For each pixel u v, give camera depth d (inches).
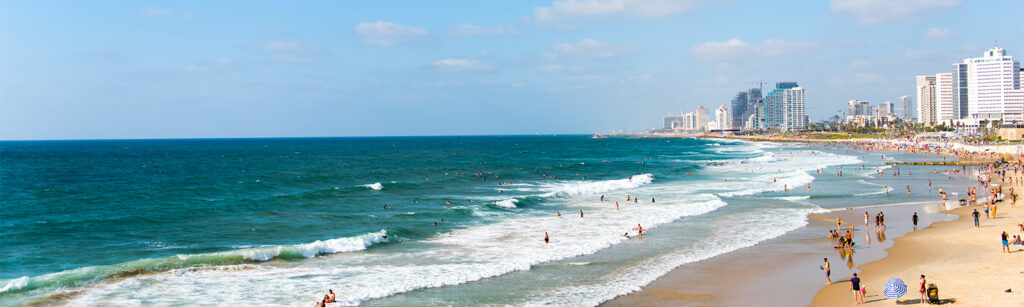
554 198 2491.4
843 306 983.0
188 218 1902.1
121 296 1047.0
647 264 1294.3
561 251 1427.2
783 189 2802.7
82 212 2046.0
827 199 2416.3
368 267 1270.9
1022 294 971.3
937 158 5019.7
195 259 1272.1
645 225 1790.1
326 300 1010.1
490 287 1120.2
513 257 1363.2
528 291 1095.0
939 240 1477.6
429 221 1875.0
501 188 2974.9
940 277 1107.9
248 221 1860.2
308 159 5984.3
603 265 1286.9
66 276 1131.3
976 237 1486.2
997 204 2068.2
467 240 1572.3
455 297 1058.7
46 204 2279.8
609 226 1780.3
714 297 1055.0
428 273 1218.6
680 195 2578.7
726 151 7647.6
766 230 1705.2
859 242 1514.5
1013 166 3663.9
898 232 1631.4
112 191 2770.7
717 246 1483.8
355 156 6692.9
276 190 2817.4
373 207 2212.1
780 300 1030.4
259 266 1266.0
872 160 4977.9
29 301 1002.1
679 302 1029.8
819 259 1328.7
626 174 3912.4
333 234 1663.4
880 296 1023.6
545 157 6446.9
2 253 1384.1
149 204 2256.4
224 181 3309.5
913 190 2706.7
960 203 2162.9
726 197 2490.2
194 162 5442.9
